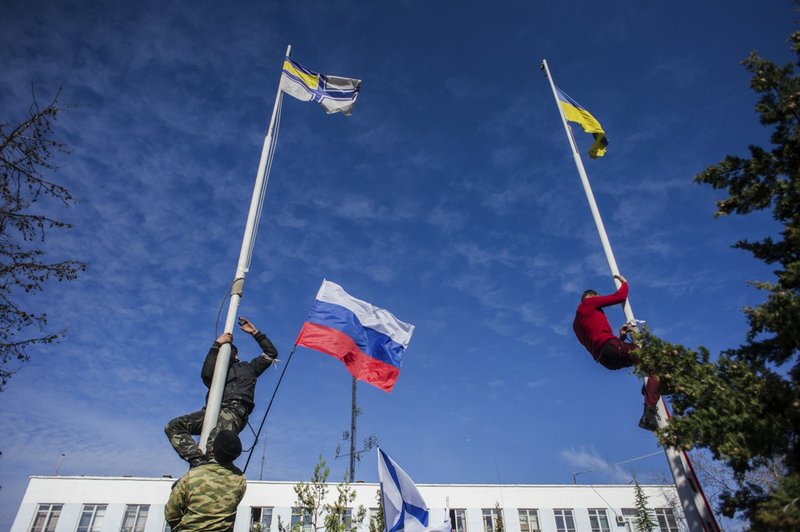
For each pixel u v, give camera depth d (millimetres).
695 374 5559
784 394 5191
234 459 5383
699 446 5434
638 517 34812
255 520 33781
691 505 6633
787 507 4559
